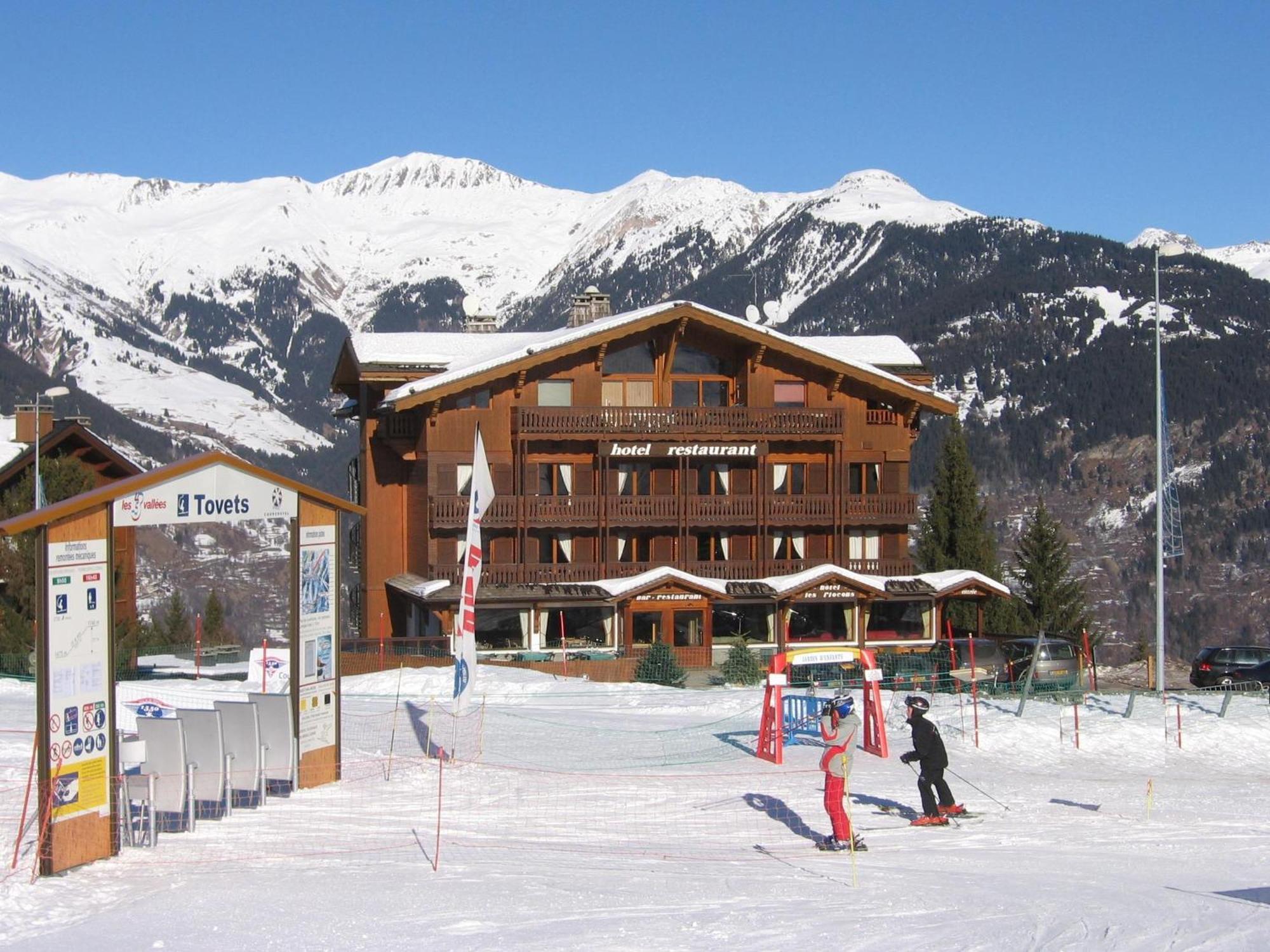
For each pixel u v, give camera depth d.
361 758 24.88
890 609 54.38
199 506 19.36
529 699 36.00
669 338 54.38
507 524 52.16
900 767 26.12
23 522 16.09
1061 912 15.56
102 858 17.38
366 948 13.86
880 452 56.00
